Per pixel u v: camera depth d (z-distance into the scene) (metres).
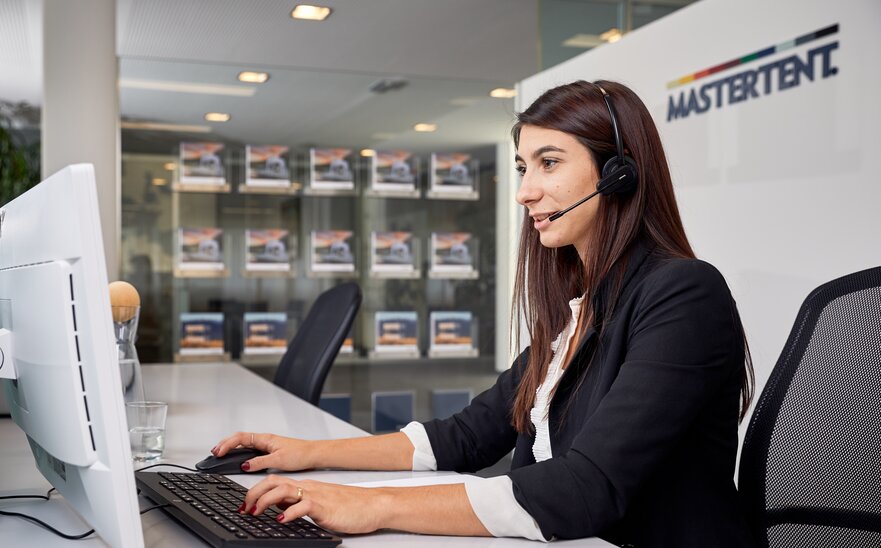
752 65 2.52
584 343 1.21
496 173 4.29
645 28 3.02
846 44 2.18
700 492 1.10
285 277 4.06
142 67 3.85
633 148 1.21
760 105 2.48
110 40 3.38
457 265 4.27
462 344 4.30
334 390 4.16
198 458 1.41
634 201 1.20
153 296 3.89
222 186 3.96
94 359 0.79
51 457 0.99
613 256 1.20
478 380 4.32
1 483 1.22
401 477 1.29
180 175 3.91
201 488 1.12
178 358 3.93
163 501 1.07
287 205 4.05
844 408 1.19
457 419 1.41
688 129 2.80
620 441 1.00
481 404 1.43
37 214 0.91
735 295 2.58
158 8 3.42
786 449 1.24
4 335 1.01
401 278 4.22
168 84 3.88
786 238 2.38
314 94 4.07
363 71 4.11
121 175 3.84
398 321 4.22
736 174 2.58
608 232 1.21
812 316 1.29
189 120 3.91
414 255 4.23
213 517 0.97
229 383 2.47
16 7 4.25
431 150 4.22
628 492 0.99
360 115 4.14
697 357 1.05
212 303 3.96
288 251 4.06
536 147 1.24
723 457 1.13
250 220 4.01
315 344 2.44
